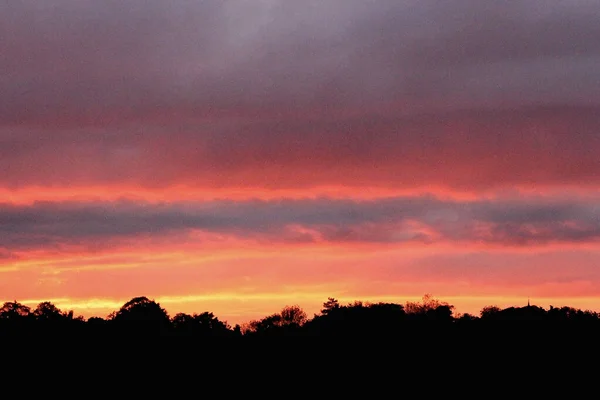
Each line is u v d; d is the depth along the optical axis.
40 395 101.31
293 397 102.06
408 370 105.31
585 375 104.12
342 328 117.00
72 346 108.75
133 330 114.75
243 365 108.00
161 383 104.38
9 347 107.62
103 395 101.94
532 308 124.75
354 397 101.69
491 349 109.12
